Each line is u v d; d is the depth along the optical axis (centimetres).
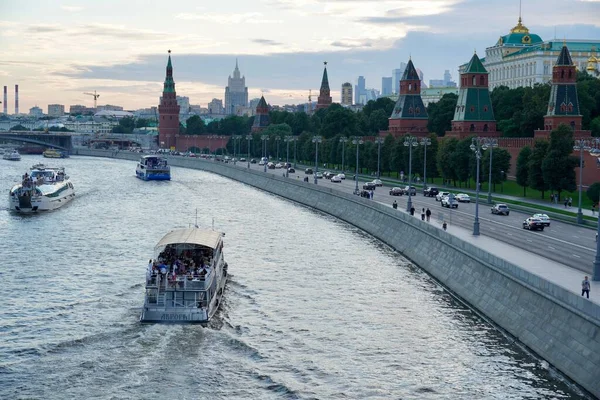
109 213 18500
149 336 7994
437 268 10931
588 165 17988
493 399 6519
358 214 16575
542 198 18288
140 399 6525
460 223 13812
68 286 10131
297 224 16488
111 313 8806
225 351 7631
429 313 8994
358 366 7269
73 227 15900
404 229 13375
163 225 16225
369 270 11419
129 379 6912
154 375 7006
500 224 13800
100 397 6550
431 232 11894
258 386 6806
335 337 8088
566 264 9594
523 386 6750
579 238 12088
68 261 11881
